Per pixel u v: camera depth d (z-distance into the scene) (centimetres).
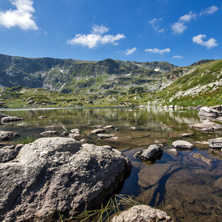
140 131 443
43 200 136
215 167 199
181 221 120
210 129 438
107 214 132
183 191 154
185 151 261
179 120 690
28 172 144
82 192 144
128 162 207
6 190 132
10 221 123
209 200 141
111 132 435
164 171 193
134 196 153
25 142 300
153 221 117
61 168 152
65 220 128
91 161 165
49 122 694
